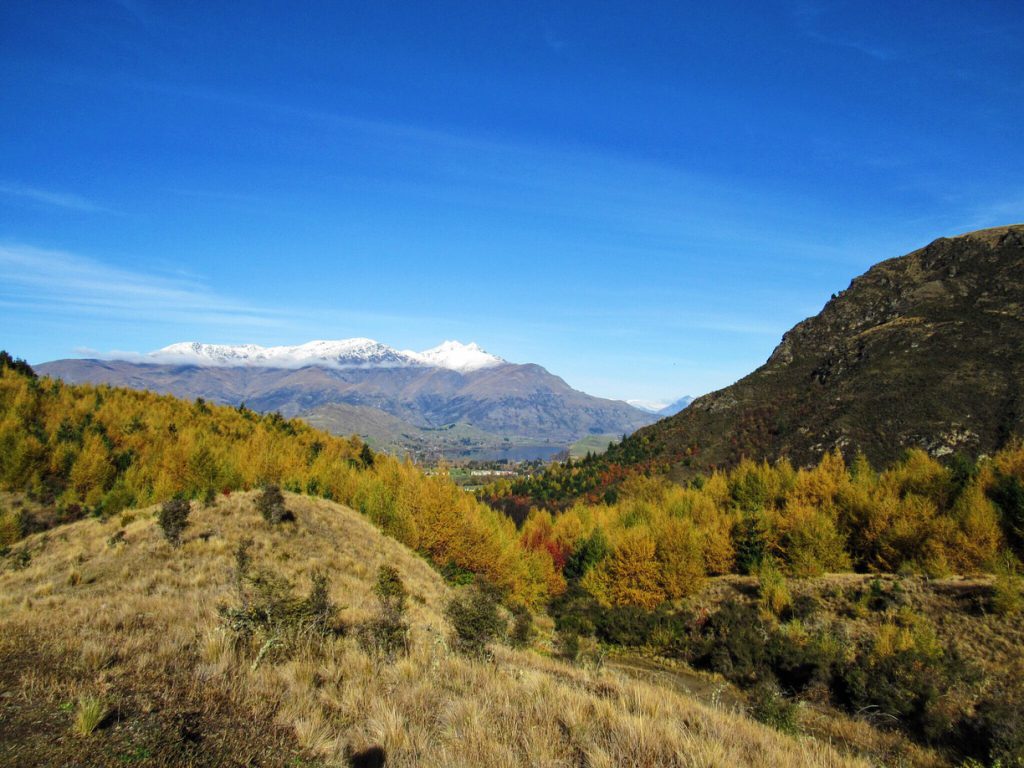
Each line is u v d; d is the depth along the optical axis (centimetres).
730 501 7181
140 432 6962
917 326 12319
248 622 984
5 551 2992
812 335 16325
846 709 2697
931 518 4644
